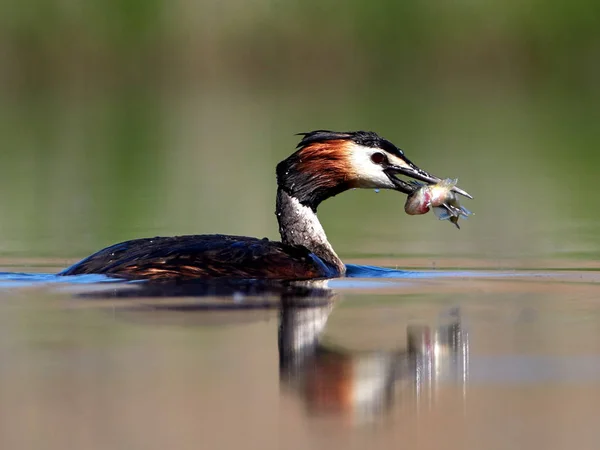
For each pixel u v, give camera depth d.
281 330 9.73
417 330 9.91
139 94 39.31
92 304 10.62
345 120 32.59
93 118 34.81
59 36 38.59
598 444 7.15
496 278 13.07
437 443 7.24
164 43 39.31
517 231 17.81
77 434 7.27
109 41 39.00
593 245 16.17
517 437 7.31
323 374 8.54
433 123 33.19
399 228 18.70
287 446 7.14
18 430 7.30
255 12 39.97
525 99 40.41
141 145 29.70
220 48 39.56
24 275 12.32
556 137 30.81
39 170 25.47
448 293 11.86
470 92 42.38
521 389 8.27
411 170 13.40
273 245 12.48
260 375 8.48
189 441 7.21
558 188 22.38
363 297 11.54
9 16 38.19
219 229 17.78
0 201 21.23
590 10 41.91
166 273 11.59
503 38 42.16
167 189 22.69
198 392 8.16
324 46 40.69
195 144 29.56
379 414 7.73
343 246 16.47
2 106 37.66
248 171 25.09
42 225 18.34
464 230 18.12
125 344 9.21
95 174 24.89
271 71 40.41
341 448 7.14
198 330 9.72
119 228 17.92
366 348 9.28
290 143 29.22
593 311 10.80
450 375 8.59
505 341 9.54
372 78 41.44
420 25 41.72
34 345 9.19
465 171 24.38
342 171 13.39
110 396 7.98
